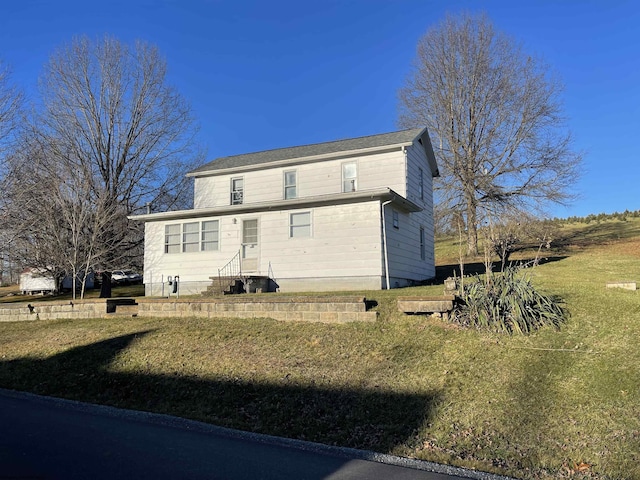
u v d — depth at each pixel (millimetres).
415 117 29297
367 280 15578
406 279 17922
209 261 18156
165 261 19000
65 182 20344
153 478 4074
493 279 8953
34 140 22062
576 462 4590
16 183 21266
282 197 19781
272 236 17172
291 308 9914
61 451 4770
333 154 18859
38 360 9297
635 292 10008
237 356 8195
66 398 7410
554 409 5582
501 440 5102
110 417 6293
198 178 21641
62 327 11773
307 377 7102
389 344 7992
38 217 21016
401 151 18188
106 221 19562
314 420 5938
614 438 4898
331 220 16344
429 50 28422
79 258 18781
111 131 24609
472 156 27484
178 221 18984
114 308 12523
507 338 7676
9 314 13859
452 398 6102
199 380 7441
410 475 4320
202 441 5270
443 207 27469
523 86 26625
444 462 4699
